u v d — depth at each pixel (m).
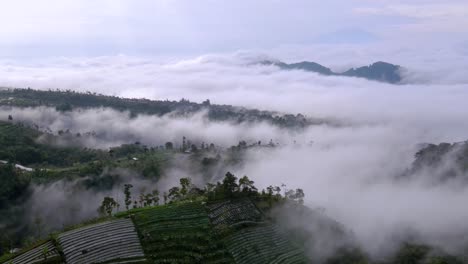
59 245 98.69
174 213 119.44
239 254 107.56
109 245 101.31
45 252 95.25
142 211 119.19
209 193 137.25
